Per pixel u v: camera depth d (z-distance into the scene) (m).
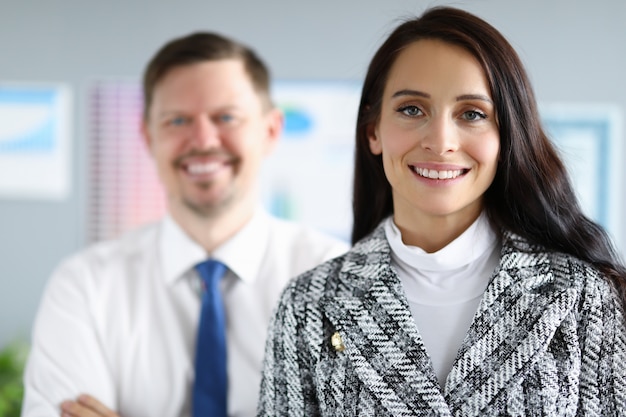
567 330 1.06
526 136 1.11
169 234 1.76
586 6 3.11
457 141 1.06
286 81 3.13
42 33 3.15
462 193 1.08
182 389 1.67
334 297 1.14
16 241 3.18
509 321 1.06
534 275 1.09
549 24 3.11
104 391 1.67
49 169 3.17
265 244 1.79
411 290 1.13
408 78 1.08
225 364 1.66
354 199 1.28
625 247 3.12
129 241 1.83
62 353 1.68
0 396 2.59
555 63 3.11
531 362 1.04
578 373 1.05
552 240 1.16
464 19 1.09
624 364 1.06
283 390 1.18
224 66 1.76
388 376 1.07
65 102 3.16
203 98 1.73
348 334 1.10
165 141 1.75
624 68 3.11
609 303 1.08
